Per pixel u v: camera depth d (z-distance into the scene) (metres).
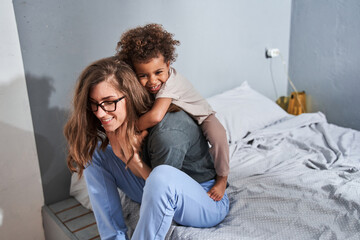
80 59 1.63
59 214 1.56
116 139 1.08
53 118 1.60
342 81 2.42
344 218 1.15
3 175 1.50
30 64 1.48
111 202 1.17
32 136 1.55
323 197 1.30
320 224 1.11
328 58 2.48
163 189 0.93
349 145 1.87
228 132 1.93
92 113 1.07
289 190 1.37
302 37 2.63
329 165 1.62
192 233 1.07
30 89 1.50
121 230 1.16
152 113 1.01
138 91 1.03
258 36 2.48
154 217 0.94
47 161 1.62
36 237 1.68
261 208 1.24
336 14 2.36
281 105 2.74
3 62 1.41
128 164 1.12
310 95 2.68
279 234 1.08
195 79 2.18
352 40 2.30
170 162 1.01
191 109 1.16
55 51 1.54
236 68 2.40
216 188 1.16
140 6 1.80
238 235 1.07
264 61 2.59
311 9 2.52
